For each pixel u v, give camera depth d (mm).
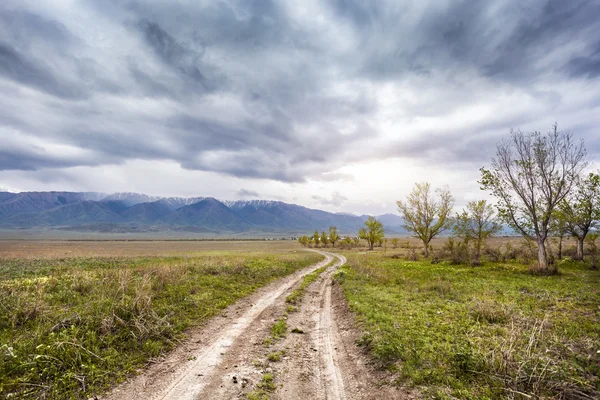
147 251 66250
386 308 13336
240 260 31188
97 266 26641
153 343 9109
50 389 6477
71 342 8258
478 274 24484
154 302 13047
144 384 7016
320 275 28219
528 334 9469
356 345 9555
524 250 37656
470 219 33562
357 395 6641
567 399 5867
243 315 13164
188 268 22953
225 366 8055
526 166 25531
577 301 14078
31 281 15883
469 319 11484
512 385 6297
